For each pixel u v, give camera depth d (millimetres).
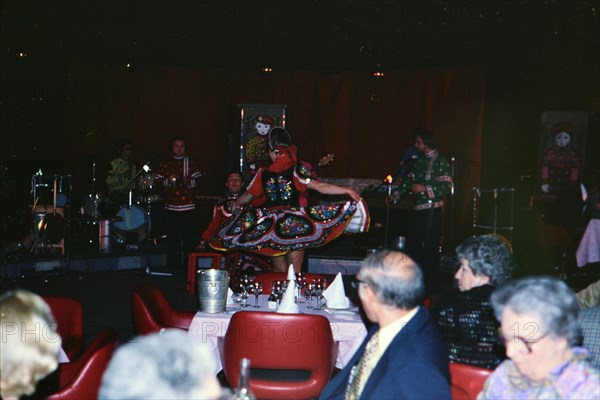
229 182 7863
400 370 2650
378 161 12094
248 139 11812
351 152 12258
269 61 11898
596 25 8633
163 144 12078
